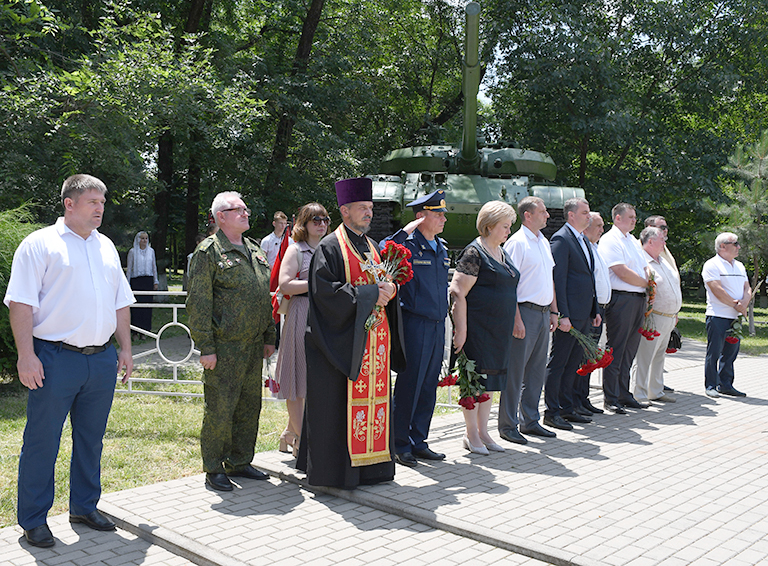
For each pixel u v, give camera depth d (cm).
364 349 452
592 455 543
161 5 1925
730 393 814
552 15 1888
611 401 716
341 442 455
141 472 520
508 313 543
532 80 1898
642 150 2066
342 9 2164
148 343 1192
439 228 539
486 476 487
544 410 672
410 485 466
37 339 394
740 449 558
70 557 371
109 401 416
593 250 686
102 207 409
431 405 541
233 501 448
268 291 496
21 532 407
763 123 2338
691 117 2283
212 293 471
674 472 492
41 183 1195
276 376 532
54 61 1370
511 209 549
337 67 1983
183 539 380
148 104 1144
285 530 396
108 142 1139
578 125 1878
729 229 1509
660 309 753
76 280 396
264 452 557
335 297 446
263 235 2017
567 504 423
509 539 366
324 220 538
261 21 2342
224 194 487
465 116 1285
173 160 2067
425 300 528
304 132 1902
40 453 390
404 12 2448
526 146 2084
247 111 1359
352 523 407
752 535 372
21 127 1093
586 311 655
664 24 1952
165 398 780
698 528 382
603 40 1966
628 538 367
